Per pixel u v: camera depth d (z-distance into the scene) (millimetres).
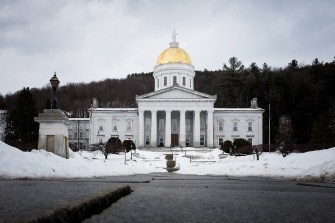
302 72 134125
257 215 3660
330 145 55281
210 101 85562
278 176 19281
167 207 4238
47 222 2361
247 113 92875
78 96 196375
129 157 65000
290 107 112000
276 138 99750
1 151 13773
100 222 2861
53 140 18562
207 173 29547
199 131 85062
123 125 92000
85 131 107438
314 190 8734
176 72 94688
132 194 6270
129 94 198625
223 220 3229
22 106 77312
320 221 3273
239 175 23953
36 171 13984
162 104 85688
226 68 135750
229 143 73750
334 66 118438
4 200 4398
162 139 91500
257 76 134625
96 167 20891
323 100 106312
